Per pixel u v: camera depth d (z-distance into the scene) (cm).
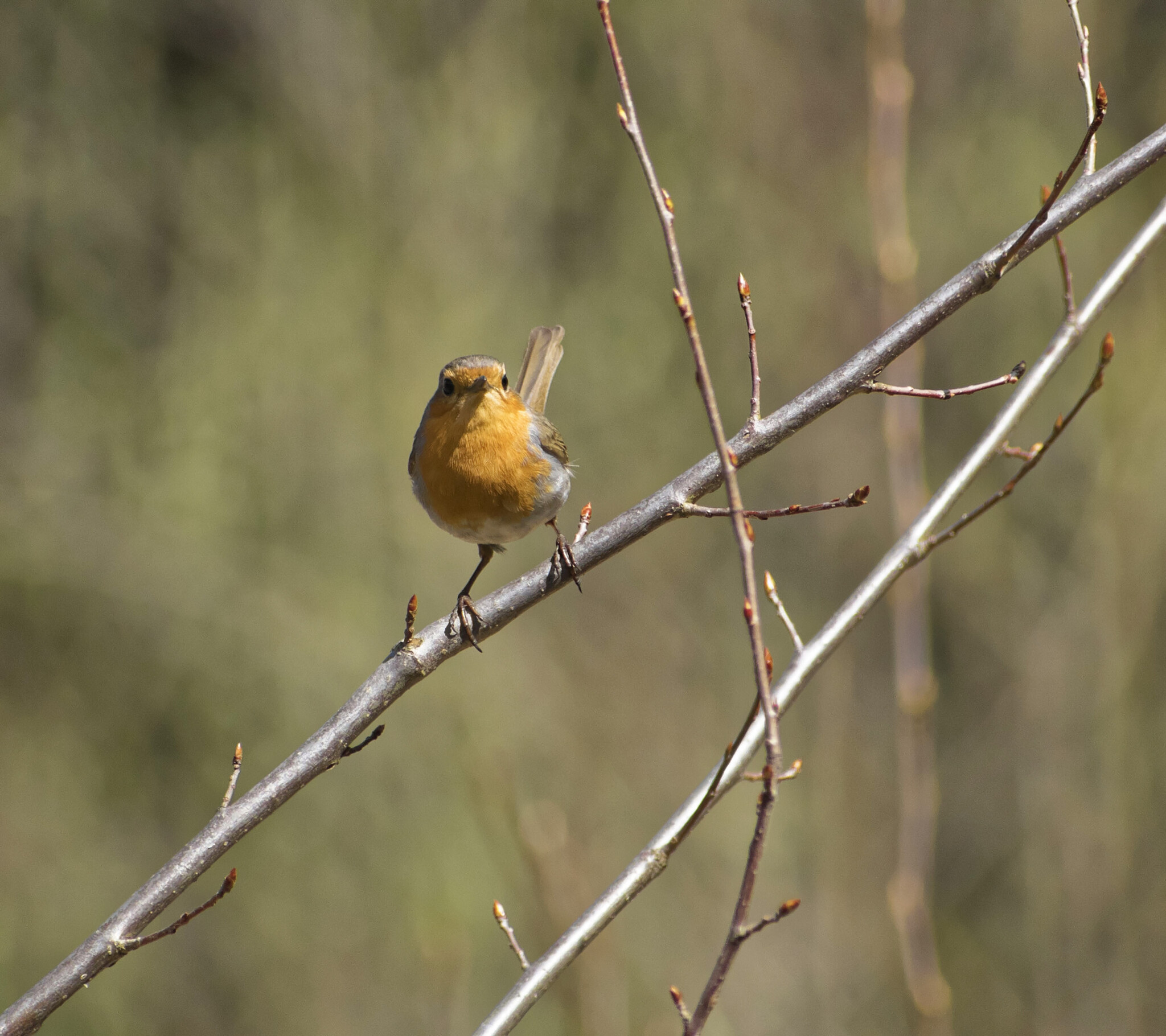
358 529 1474
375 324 1482
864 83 1465
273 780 419
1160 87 1375
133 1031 1384
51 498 1536
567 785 1327
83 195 1595
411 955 1339
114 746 1541
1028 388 467
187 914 393
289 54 1510
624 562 1456
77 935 1469
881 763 1382
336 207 1508
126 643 1541
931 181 1480
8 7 1575
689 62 1505
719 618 1458
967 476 457
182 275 1581
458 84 1510
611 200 1549
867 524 1456
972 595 1395
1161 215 480
